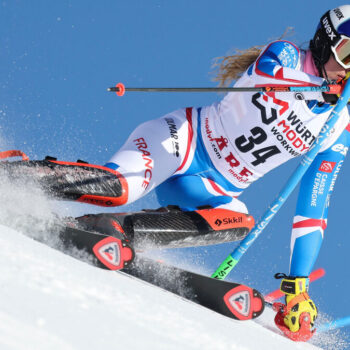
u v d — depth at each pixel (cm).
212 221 1102
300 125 1141
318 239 1137
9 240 700
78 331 489
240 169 1199
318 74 1135
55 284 590
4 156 1032
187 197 1191
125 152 1130
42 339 445
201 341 605
